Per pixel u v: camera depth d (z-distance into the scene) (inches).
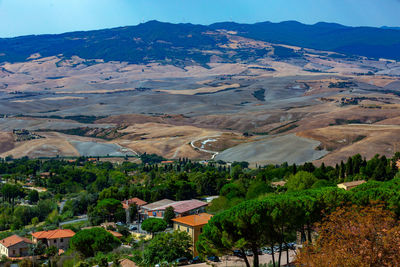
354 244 1653.5
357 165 6392.7
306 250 1840.6
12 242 4471.0
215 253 2571.4
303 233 2578.7
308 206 2495.1
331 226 1868.8
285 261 2844.5
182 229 3690.9
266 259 2989.7
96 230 4040.4
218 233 2509.8
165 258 3334.2
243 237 2452.0
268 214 2413.9
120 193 6692.9
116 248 3959.2
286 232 2583.7
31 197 7504.9
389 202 2438.5
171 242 3412.9
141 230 5068.9
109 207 5703.7
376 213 1806.1
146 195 6712.6
